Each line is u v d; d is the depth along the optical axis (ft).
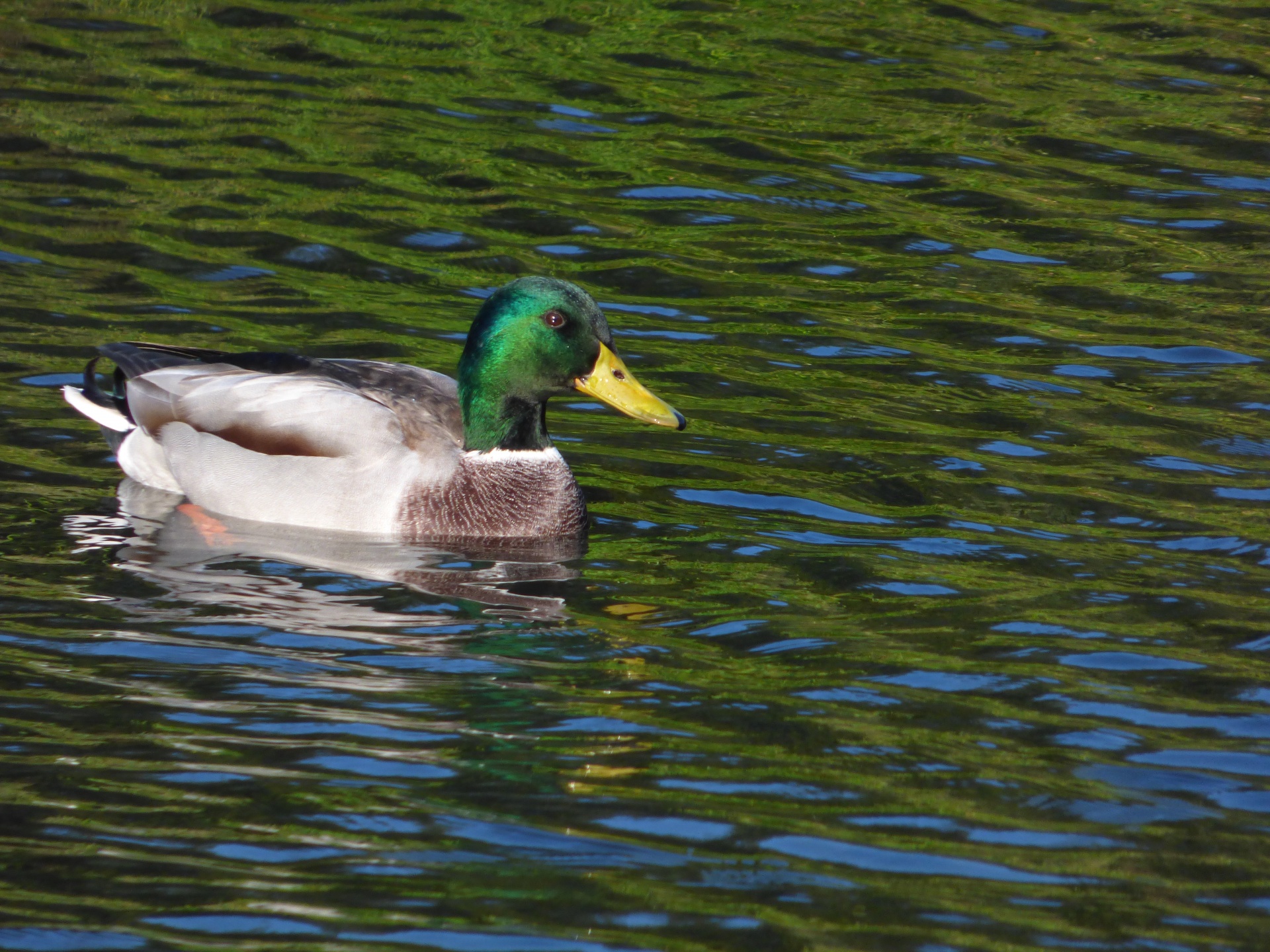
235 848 27.66
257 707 32.30
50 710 31.86
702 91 76.33
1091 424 48.96
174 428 43.21
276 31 79.77
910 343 54.54
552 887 26.91
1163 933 26.12
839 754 31.35
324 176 64.59
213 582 38.09
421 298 55.67
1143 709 33.37
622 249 60.70
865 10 88.69
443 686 33.47
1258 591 38.83
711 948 25.43
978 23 87.20
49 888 26.40
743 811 29.30
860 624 36.81
